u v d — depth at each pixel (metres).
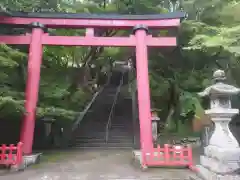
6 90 8.69
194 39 8.94
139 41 9.11
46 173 6.89
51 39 9.06
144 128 8.42
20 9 10.41
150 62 13.92
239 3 9.71
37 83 8.73
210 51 9.48
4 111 8.28
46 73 12.52
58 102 12.42
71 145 12.78
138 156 8.27
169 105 14.09
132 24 9.45
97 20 9.44
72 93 14.75
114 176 6.50
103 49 16.39
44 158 9.49
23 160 7.46
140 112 8.59
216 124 5.79
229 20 10.06
